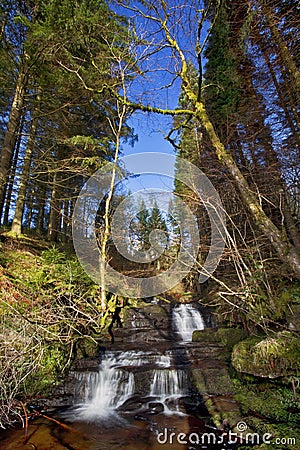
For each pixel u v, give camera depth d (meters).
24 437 3.71
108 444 3.53
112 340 6.90
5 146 7.37
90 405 4.73
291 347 3.68
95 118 9.09
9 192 9.38
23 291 5.54
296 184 5.63
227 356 5.30
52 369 4.84
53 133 8.71
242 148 6.71
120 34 5.89
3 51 6.87
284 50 4.54
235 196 5.67
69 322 5.46
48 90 7.75
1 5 6.42
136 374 5.00
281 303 4.31
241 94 7.04
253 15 4.30
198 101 4.33
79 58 6.12
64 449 3.43
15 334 4.32
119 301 8.09
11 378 4.14
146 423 4.04
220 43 6.45
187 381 4.74
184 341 6.96
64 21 5.56
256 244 4.94
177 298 10.39
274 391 3.75
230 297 6.03
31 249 8.53
